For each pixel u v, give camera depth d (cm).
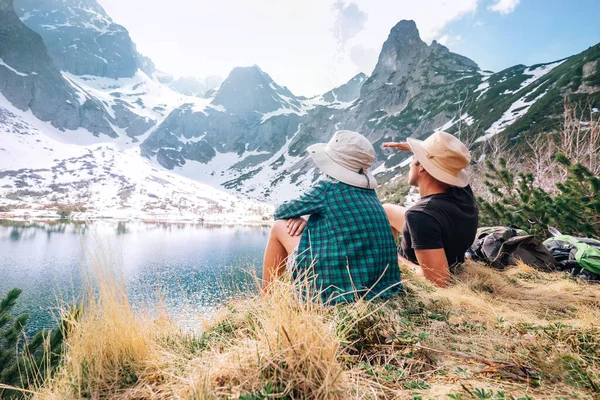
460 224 275
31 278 3008
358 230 198
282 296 137
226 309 195
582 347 147
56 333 215
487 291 254
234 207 14750
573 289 269
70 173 14612
